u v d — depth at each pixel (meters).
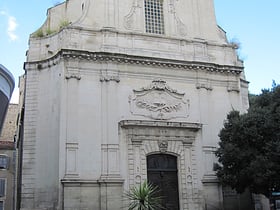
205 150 29.77
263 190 26.44
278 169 24.81
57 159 26.14
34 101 28.59
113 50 29.23
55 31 30.86
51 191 26.05
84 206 25.58
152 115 29.08
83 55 28.14
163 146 28.77
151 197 24.58
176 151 29.16
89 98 27.77
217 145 30.27
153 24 32.00
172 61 30.44
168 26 32.19
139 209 23.69
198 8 33.78
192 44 32.06
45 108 28.14
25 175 26.89
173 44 31.44
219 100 31.64
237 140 26.67
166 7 32.69
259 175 24.58
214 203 28.86
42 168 26.89
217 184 29.28
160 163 28.98
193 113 30.45
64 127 26.56
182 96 30.39
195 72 31.38
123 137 27.91
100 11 30.42
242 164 26.17
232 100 32.06
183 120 29.94
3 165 44.97
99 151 27.00
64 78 27.52
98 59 28.59
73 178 25.64
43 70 29.14
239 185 26.77
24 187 26.66
